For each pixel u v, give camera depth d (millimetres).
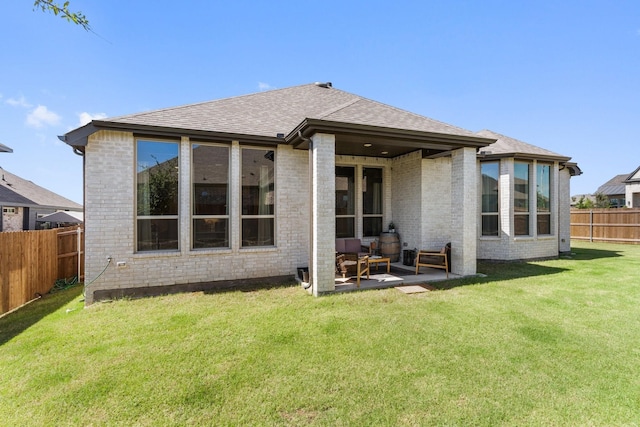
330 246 6590
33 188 20172
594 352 3842
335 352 3904
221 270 7336
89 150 6379
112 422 2695
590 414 2730
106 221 6484
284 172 7922
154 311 5555
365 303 5852
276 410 2830
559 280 7578
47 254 7648
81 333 4594
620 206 30438
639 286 6957
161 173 6953
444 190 9547
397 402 2918
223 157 7457
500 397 2979
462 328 4629
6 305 5977
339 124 6387
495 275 8180
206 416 2754
